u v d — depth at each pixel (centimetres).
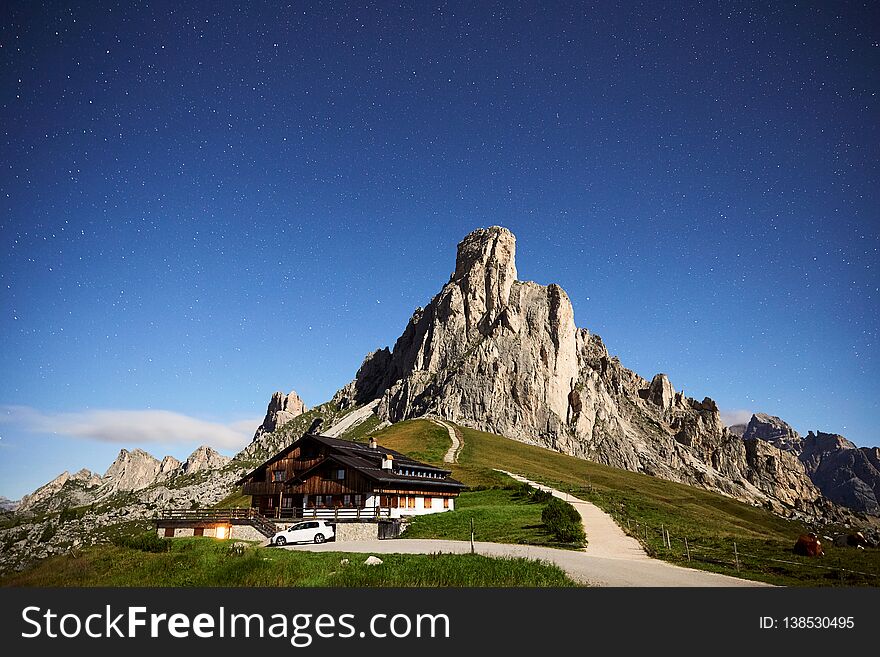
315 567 3030
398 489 5962
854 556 3088
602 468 19050
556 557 3147
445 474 7656
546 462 16562
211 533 5312
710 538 3862
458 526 4944
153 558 3703
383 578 2609
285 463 6619
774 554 3145
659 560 3044
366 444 7488
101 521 10194
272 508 6394
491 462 13788
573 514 4403
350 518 4975
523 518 5000
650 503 7900
